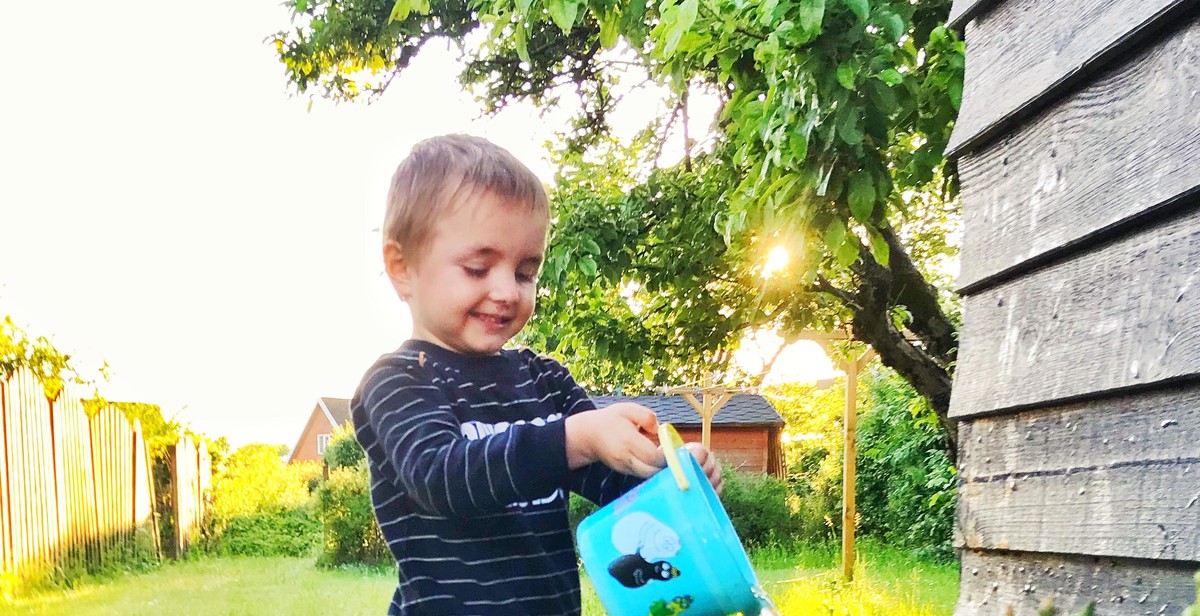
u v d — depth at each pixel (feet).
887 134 8.18
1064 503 3.81
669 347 18.42
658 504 3.63
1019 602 4.07
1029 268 4.23
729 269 16.14
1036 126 4.26
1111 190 3.68
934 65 8.96
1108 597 3.56
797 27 7.48
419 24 21.11
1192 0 3.32
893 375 36.06
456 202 4.06
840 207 8.37
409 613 3.96
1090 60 3.81
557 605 4.15
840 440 41.91
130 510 35.24
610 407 3.74
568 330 18.34
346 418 102.32
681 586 3.59
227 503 44.83
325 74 22.27
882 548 35.76
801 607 20.97
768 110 8.33
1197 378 3.20
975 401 4.48
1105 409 3.65
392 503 4.08
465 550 4.02
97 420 31.91
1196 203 3.30
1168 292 3.37
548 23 19.70
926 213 19.10
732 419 55.52
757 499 39.27
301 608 24.11
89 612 22.95
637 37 9.57
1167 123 3.43
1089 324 3.77
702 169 16.46
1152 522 3.34
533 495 3.63
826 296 15.17
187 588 28.71
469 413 4.20
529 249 4.21
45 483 27.14
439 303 4.13
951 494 29.27
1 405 24.26
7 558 24.57
